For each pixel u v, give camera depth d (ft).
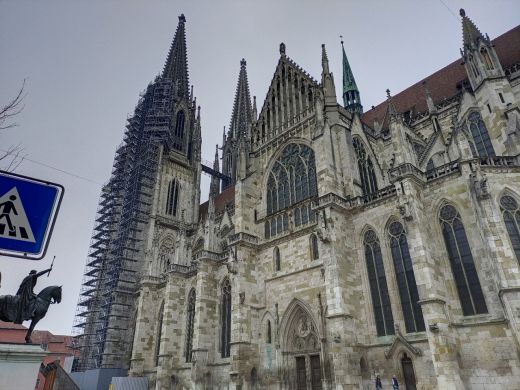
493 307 108.78
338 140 171.22
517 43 184.24
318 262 156.97
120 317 266.36
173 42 413.80
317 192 169.68
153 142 330.13
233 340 164.14
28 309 50.57
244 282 175.11
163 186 318.65
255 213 200.44
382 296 133.80
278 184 197.98
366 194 163.84
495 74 152.25
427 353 115.14
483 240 113.29
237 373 156.46
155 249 266.36
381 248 138.51
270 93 224.33
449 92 197.98
